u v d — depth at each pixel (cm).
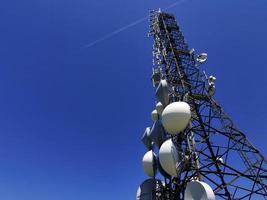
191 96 1894
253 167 1603
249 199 1495
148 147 2064
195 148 1608
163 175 1733
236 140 1688
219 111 1844
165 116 1521
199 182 1308
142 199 1753
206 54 2097
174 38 2395
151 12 2734
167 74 2134
